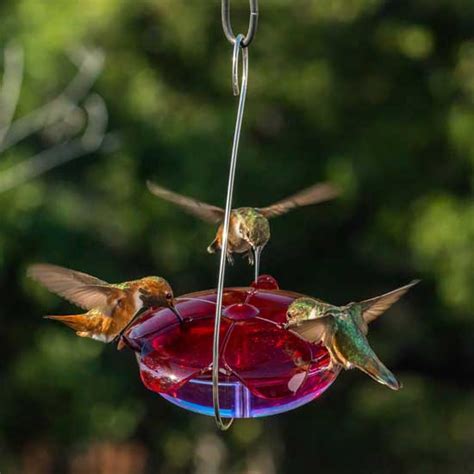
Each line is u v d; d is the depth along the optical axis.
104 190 14.94
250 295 6.01
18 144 14.44
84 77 14.13
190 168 14.68
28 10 14.27
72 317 5.93
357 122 15.78
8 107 14.07
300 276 16.67
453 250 15.11
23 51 14.17
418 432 16.83
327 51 15.52
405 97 15.86
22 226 14.40
